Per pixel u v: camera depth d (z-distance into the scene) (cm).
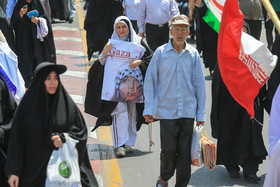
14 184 1262
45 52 2923
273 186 1240
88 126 2439
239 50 1605
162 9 3053
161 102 1633
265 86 1902
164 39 3117
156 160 2056
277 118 1282
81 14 5494
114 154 2106
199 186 1814
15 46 2877
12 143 1278
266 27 3794
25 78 2877
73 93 2889
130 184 1825
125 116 2080
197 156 1617
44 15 2906
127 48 2048
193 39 4575
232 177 1891
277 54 1917
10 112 1453
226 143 1867
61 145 1282
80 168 1338
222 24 1588
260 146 1822
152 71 1641
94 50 3362
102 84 2106
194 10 3791
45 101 1284
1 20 2680
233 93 1627
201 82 1639
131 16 3791
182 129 1628
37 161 1282
